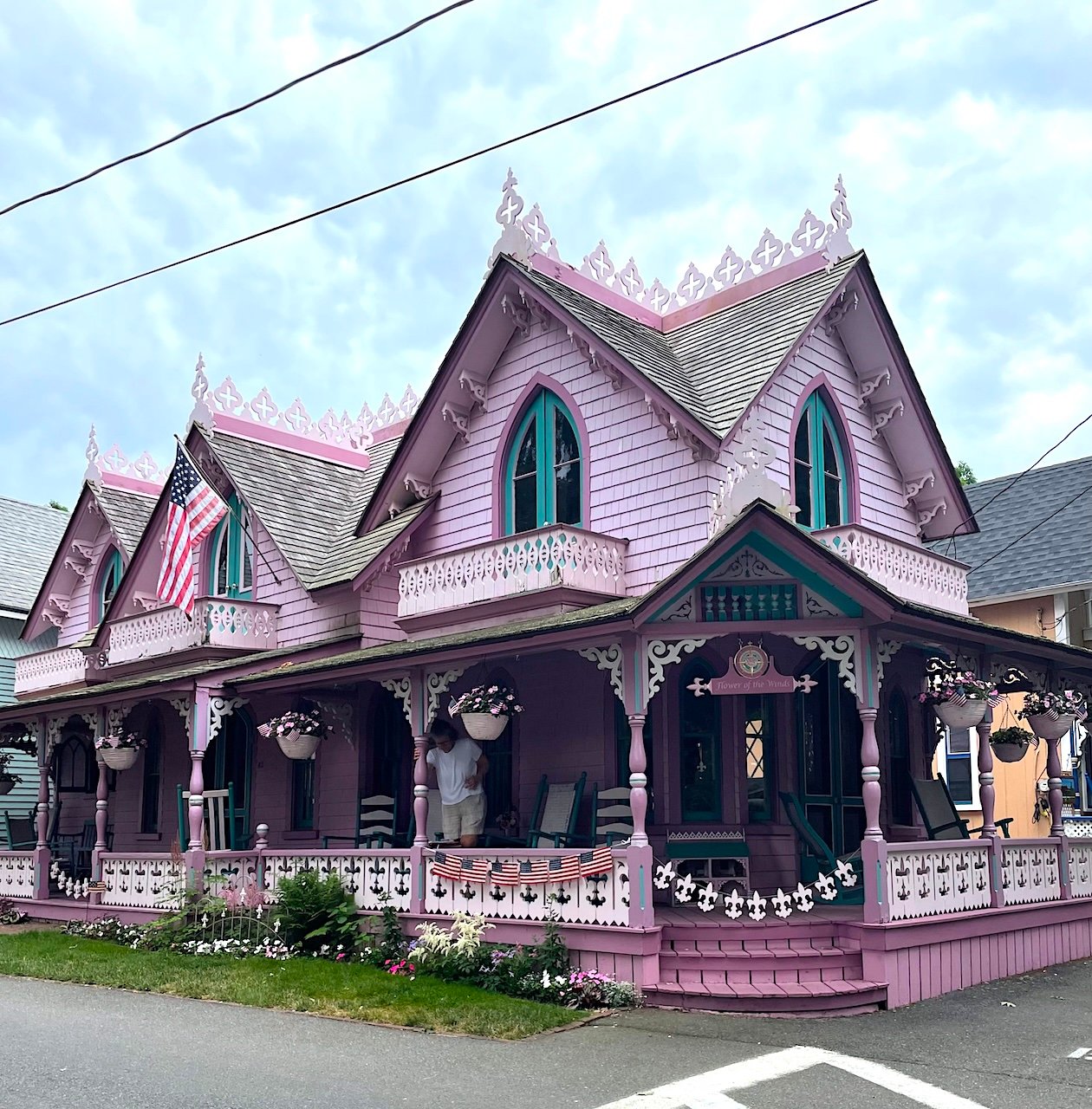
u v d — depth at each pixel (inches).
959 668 543.5
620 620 463.2
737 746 585.0
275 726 676.7
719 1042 388.2
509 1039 392.5
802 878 583.2
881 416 702.5
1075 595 828.6
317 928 565.0
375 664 575.8
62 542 1043.3
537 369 671.8
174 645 804.6
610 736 594.2
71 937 668.1
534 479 669.3
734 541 458.0
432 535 722.8
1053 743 616.7
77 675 971.3
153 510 871.7
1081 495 914.1
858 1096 323.6
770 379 586.6
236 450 837.8
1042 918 570.3
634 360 609.9
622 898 466.6
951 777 860.6
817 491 651.5
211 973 514.9
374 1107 308.0
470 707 550.3
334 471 902.4
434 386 698.2
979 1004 462.6
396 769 717.9
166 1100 312.0
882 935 457.4
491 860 514.0
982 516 970.1
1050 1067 358.9
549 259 681.6
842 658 476.1
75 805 984.9
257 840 724.0
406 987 467.5
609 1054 370.0
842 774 618.8
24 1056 364.8
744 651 476.4
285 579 790.5
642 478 609.0
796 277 679.1
